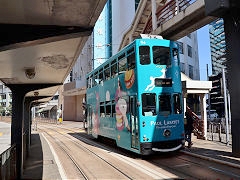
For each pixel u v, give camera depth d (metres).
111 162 11.20
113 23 55.12
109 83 15.40
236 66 11.37
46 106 78.50
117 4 54.41
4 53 6.84
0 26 4.92
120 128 13.39
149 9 29.67
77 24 5.21
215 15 12.15
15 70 8.91
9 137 24.44
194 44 50.56
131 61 12.16
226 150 13.03
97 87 18.23
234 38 11.50
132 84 11.91
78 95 58.56
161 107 11.70
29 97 16.88
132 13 52.31
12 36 4.93
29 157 13.05
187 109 16.44
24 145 11.19
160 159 11.48
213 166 9.66
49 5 4.32
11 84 10.59
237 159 10.52
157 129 11.43
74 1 4.21
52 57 7.62
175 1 21.16
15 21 4.87
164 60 12.10
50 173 9.44
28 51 6.82
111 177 8.62
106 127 15.88
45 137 24.03
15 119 9.29
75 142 19.59
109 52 55.19
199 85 17.75
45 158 12.70
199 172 8.78
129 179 8.26
